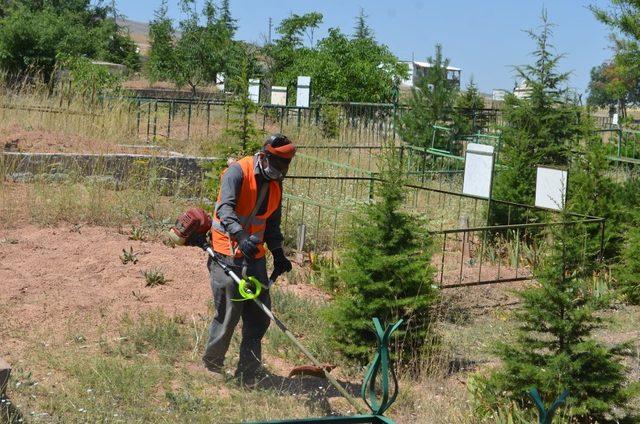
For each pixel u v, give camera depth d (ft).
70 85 54.49
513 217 37.93
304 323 23.75
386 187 21.88
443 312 27.20
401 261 21.25
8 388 17.10
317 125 71.00
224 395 18.58
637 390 18.70
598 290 29.76
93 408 16.75
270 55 107.65
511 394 19.24
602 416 18.75
